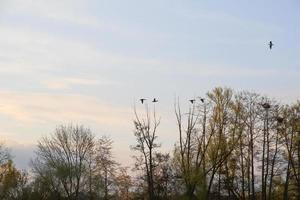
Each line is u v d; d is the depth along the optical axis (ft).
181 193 213.25
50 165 273.13
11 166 299.17
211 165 210.79
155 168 224.94
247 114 221.05
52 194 273.95
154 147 220.64
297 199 227.81
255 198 228.63
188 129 213.87
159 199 222.69
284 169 224.74
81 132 277.64
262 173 220.23
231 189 221.05
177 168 214.48
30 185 290.15
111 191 275.18
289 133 227.20
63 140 275.18
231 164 222.48
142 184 233.55
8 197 294.05
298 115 229.04
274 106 224.12
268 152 221.25
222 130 214.90
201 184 208.13
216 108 216.54
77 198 267.59
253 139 221.05
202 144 212.84
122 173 274.77
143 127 220.84
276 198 233.14
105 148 278.87
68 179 269.44
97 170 276.21
